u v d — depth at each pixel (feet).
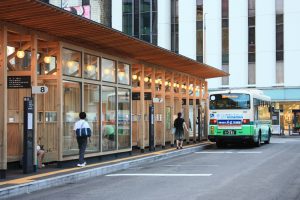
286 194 36.52
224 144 98.84
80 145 54.24
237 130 90.79
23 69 52.16
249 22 163.94
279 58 160.56
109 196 37.14
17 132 52.06
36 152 48.93
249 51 163.63
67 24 47.06
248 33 164.04
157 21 168.45
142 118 75.72
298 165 58.23
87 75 58.44
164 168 57.82
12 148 51.60
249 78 163.53
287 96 157.69
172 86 89.35
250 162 62.95
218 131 91.97
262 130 100.37
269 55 160.66
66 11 42.91
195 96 103.50
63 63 53.26
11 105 51.72
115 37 55.06
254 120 92.02
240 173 50.70
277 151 83.10
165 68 85.10
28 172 47.44
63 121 53.78
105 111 63.05
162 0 168.35
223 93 92.12
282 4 160.56
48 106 55.72
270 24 160.86
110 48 62.08
